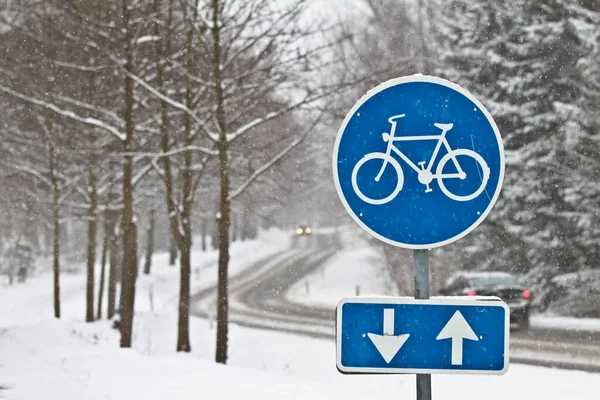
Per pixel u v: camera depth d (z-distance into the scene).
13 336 20.48
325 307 36.16
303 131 19.23
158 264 68.38
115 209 29.08
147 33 20.00
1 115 26.58
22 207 35.72
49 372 11.62
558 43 28.34
